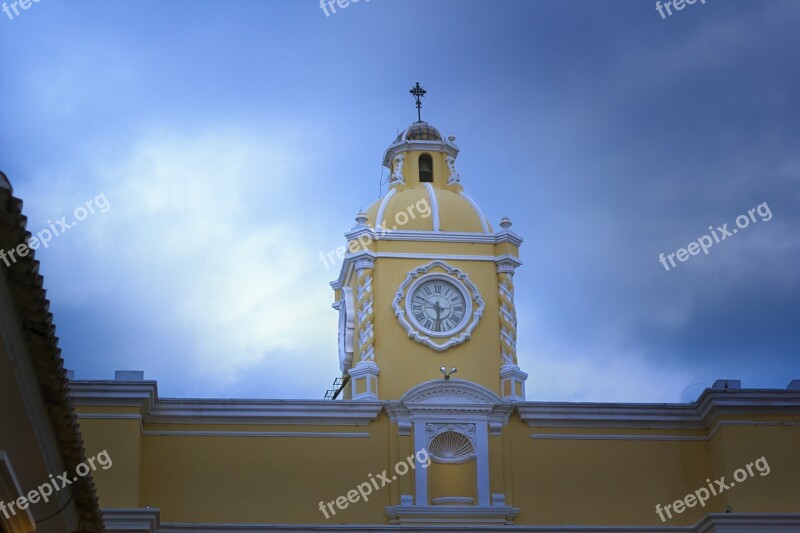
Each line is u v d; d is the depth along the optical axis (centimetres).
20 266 2031
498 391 3981
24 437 2291
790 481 3866
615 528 3791
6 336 2106
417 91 4416
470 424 3900
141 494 3772
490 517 3825
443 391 3906
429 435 3881
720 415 3903
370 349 3988
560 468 3900
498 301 4075
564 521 3862
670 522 3881
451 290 4075
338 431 3881
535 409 3919
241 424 3862
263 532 3706
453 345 4009
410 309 4034
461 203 4191
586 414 3934
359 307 4034
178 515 3772
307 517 3809
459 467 3912
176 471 3806
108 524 3594
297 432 3869
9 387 2162
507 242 4106
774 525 3772
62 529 2648
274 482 3825
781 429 3900
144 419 3822
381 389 3950
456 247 4100
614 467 3912
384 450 3875
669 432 3956
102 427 3744
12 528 2275
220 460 3825
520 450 3909
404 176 4262
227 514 3788
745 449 3878
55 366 2234
